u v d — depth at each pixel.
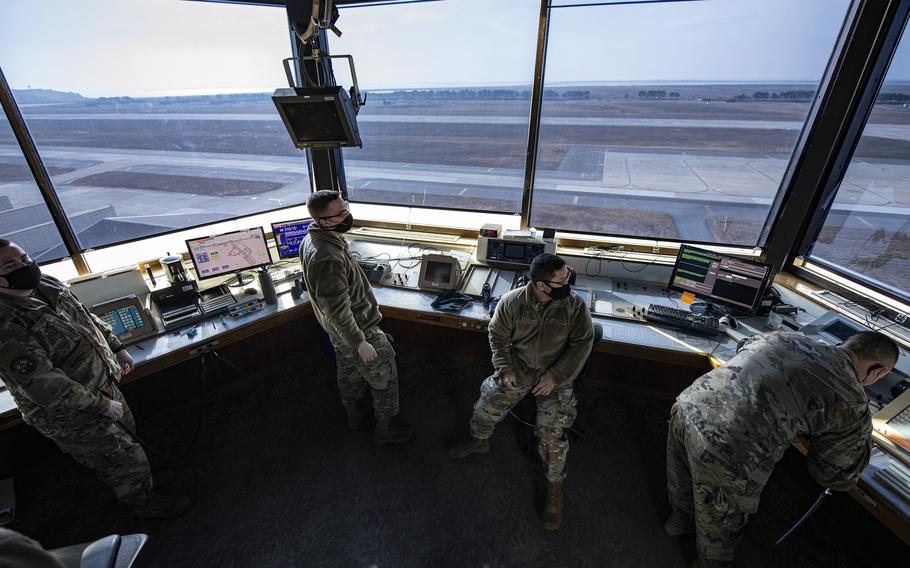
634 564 1.70
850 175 2.33
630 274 2.75
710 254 2.38
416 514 1.91
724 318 2.23
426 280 2.68
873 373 1.28
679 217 4.23
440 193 3.90
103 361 1.66
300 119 2.21
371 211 3.58
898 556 1.63
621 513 1.92
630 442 2.32
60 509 1.91
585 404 2.60
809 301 2.40
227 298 2.46
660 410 2.56
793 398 1.23
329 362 2.98
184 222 4.16
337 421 2.46
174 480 2.06
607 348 2.18
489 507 1.94
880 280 2.27
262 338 2.77
